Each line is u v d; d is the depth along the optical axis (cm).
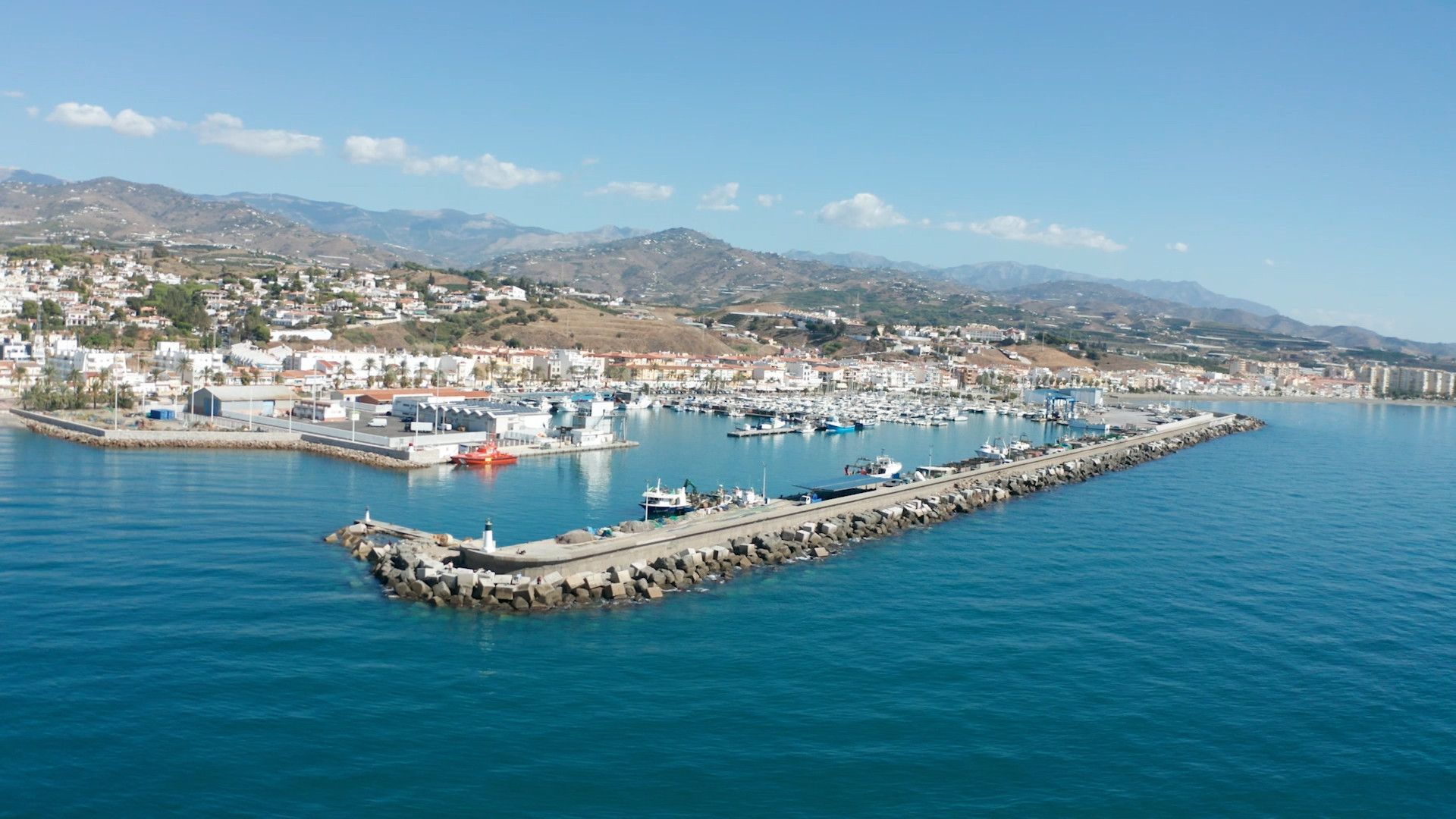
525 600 10050
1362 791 6925
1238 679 8800
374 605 9938
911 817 6375
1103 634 9888
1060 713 7962
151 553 11488
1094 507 17300
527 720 7481
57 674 7950
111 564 10950
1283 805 6712
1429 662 9356
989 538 14262
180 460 18712
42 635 8738
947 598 10981
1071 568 12488
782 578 11744
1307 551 13938
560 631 9462
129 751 6800
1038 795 6694
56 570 10644
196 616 9406
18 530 12306
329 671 8231
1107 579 11994
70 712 7312
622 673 8475
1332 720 8006
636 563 11500
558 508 15350
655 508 14750
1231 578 12200
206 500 14738
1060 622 10231
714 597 10838
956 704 8050
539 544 11450
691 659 8850
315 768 6669
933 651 9250
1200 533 14975
